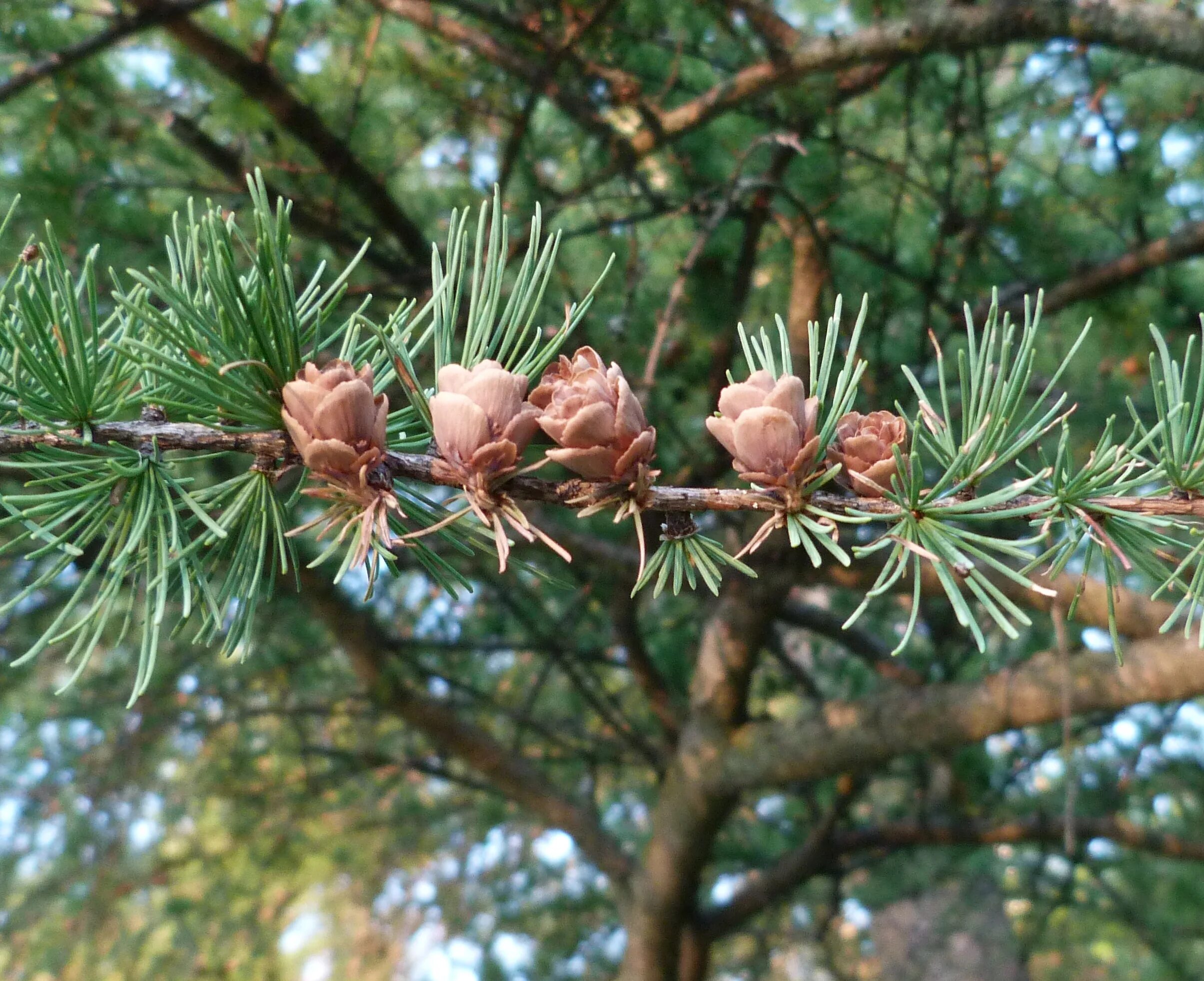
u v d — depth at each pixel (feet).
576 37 1.78
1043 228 2.09
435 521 0.62
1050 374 2.18
